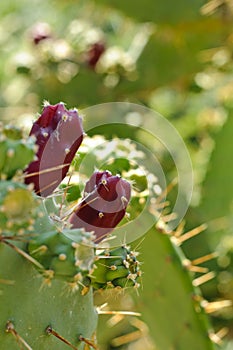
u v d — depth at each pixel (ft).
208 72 14.35
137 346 12.96
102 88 13.71
